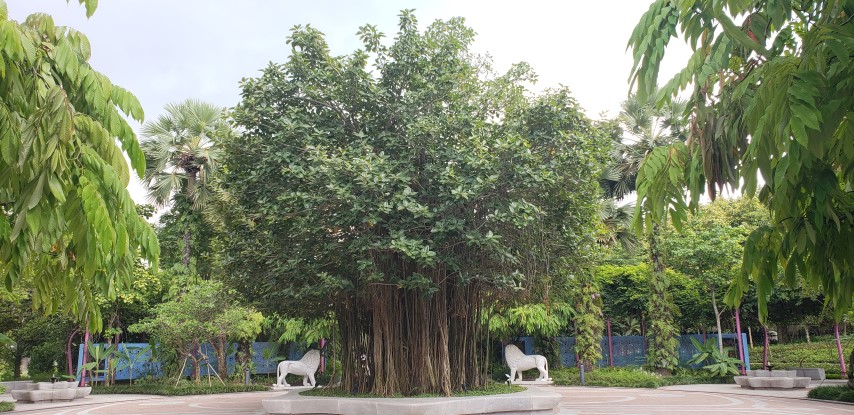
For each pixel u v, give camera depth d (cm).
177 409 1406
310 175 932
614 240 2127
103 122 345
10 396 1588
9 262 338
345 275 1060
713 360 2184
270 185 1009
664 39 240
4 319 2047
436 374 1080
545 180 992
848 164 248
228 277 1295
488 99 1209
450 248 1038
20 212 263
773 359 2420
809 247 259
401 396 1055
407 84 1089
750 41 225
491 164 977
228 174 1095
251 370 2191
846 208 246
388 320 1087
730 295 275
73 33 355
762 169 205
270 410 1029
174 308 1828
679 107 1700
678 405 1332
